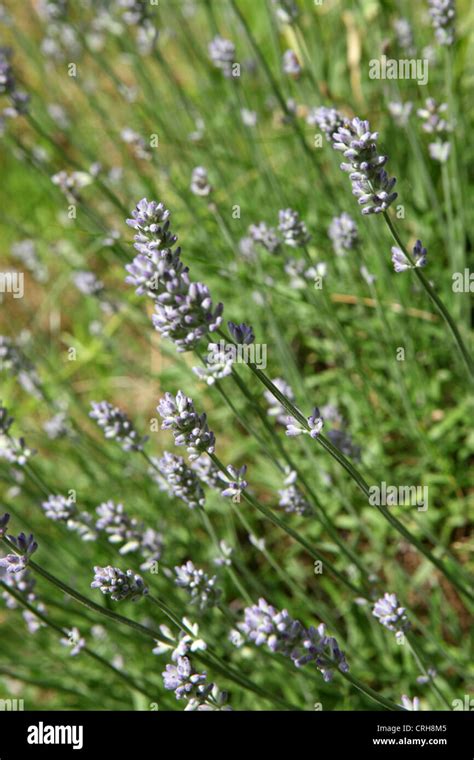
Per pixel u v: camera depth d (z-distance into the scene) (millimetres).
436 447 3318
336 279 3666
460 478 3279
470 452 3314
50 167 4312
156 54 3646
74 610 2828
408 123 3092
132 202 4285
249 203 4086
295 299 3311
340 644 2730
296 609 3152
